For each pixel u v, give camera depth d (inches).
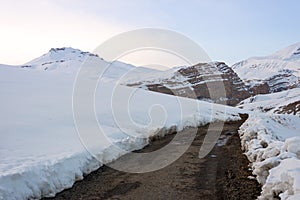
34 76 1082.1
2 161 287.1
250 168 312.2
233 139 553.0
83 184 276.8
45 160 292.2
